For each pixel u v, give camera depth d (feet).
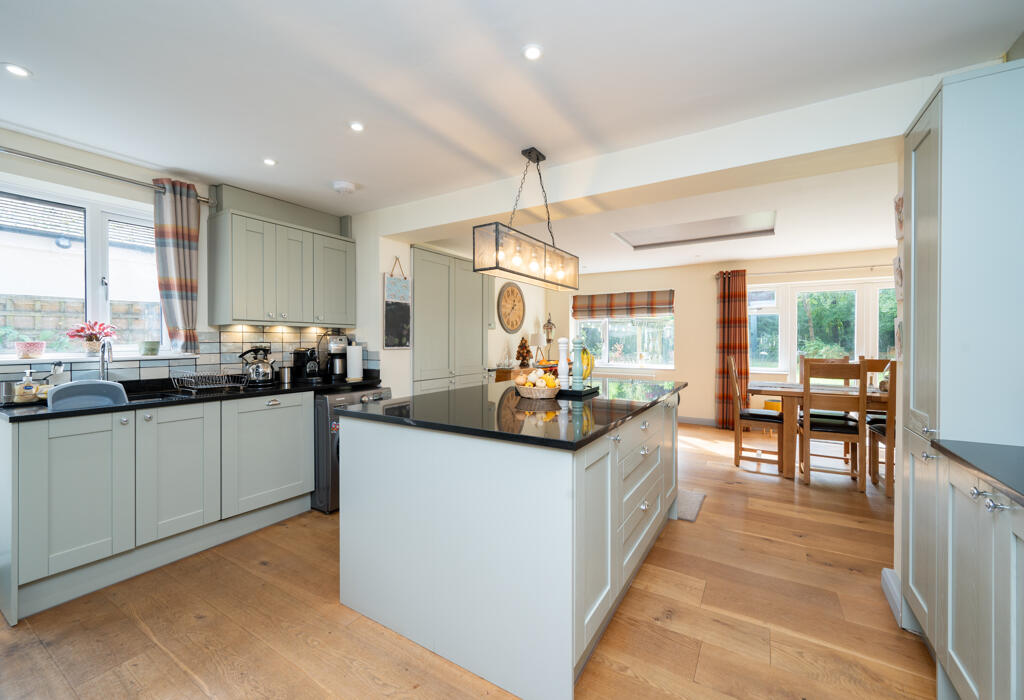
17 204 8.11
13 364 7.66
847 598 6.79
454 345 15.47
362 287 12.80
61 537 6.57
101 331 8.70
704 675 5.19
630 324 23.21
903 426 6.14
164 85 6.43
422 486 5.76
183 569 7.75
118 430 7.21
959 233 4.67
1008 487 3.30
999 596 3.57
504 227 7.47
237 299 9.98
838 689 4.98
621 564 6.23
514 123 7.60
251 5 4.86
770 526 9.54
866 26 5.24
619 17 5.10
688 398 20.97
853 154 7.08
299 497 10.46
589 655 5.41
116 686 5.01
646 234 15.26
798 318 19.06
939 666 4.73
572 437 4.65
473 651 5.31
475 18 5.12
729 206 11.75
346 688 5.01
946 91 4.71
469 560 5.34
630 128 7.77
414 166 9.42
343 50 5.69
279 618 6.34
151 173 9.46
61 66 5.94
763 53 5.77
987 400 4.58
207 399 8.45
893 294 17.30
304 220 12.18
